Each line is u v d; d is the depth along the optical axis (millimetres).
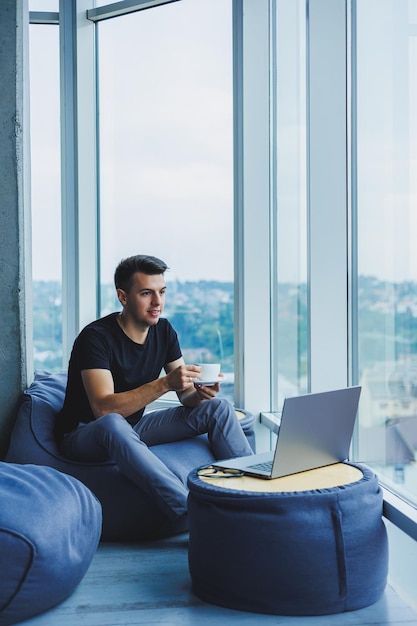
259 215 4637
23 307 3854
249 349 4645
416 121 2467
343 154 3283
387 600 2566
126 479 3260
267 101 4621
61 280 5312
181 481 3346
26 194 3957
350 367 3332
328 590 2416
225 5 4762
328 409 2742
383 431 2881
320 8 3273
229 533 2479
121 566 2953
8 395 3812
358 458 3203
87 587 2730
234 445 3518
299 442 2676
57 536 2525
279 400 4531
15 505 2512
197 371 3424
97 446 3297
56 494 2688
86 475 3318
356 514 2463
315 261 3316
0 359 3820
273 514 2426
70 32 5199
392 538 2793
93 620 2432
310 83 3303
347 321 3320
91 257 5289
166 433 3621
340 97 3273
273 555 2420
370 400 3041
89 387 3402
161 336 3744
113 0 5184
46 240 5312
